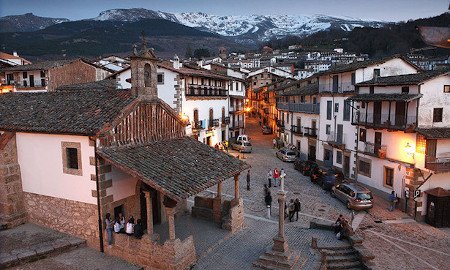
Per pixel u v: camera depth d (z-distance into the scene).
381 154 29.48
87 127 16.38
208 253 17.28
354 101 33.16
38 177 18.47
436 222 25.14
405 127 27.20
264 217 23.78
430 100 26.80
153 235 15.82
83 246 17.17
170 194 14.65
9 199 18.67
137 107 18.27
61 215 17.95
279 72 83.81
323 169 37.06
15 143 18.95
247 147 47.22
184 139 21.52
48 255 16.06
